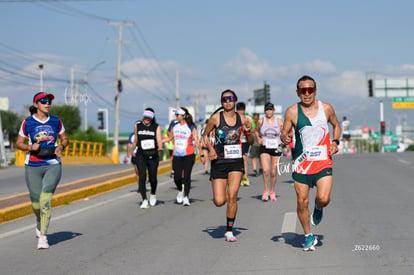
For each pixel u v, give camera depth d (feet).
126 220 57.21
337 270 33.27
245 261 36.60
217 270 34.47
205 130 43.65
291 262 35.73
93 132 320.09
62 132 45.11
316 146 37.81
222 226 50.98
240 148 43.29
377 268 33.45
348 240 42.16
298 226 49.26
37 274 35.22
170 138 71.41
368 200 65.67
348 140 207.21
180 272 34.32
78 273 35.12
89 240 46.42
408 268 33.17
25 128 43.88
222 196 43.52
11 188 96.68
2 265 38.01
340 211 57.36
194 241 44.19
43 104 43.83
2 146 168.35
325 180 37.63
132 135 84.74
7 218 58.80
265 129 68.49
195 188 89.66
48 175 43.96
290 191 78.54
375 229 46.47
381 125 308.60
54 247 43.83
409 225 48.01
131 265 36.68
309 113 37.96
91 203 73.41
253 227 49.78
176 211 62.80
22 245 45.19
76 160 213.05
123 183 98.89
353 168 118.01
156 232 49.11
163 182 102.94
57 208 69.00
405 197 67.77
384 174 101.50
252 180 98.53
